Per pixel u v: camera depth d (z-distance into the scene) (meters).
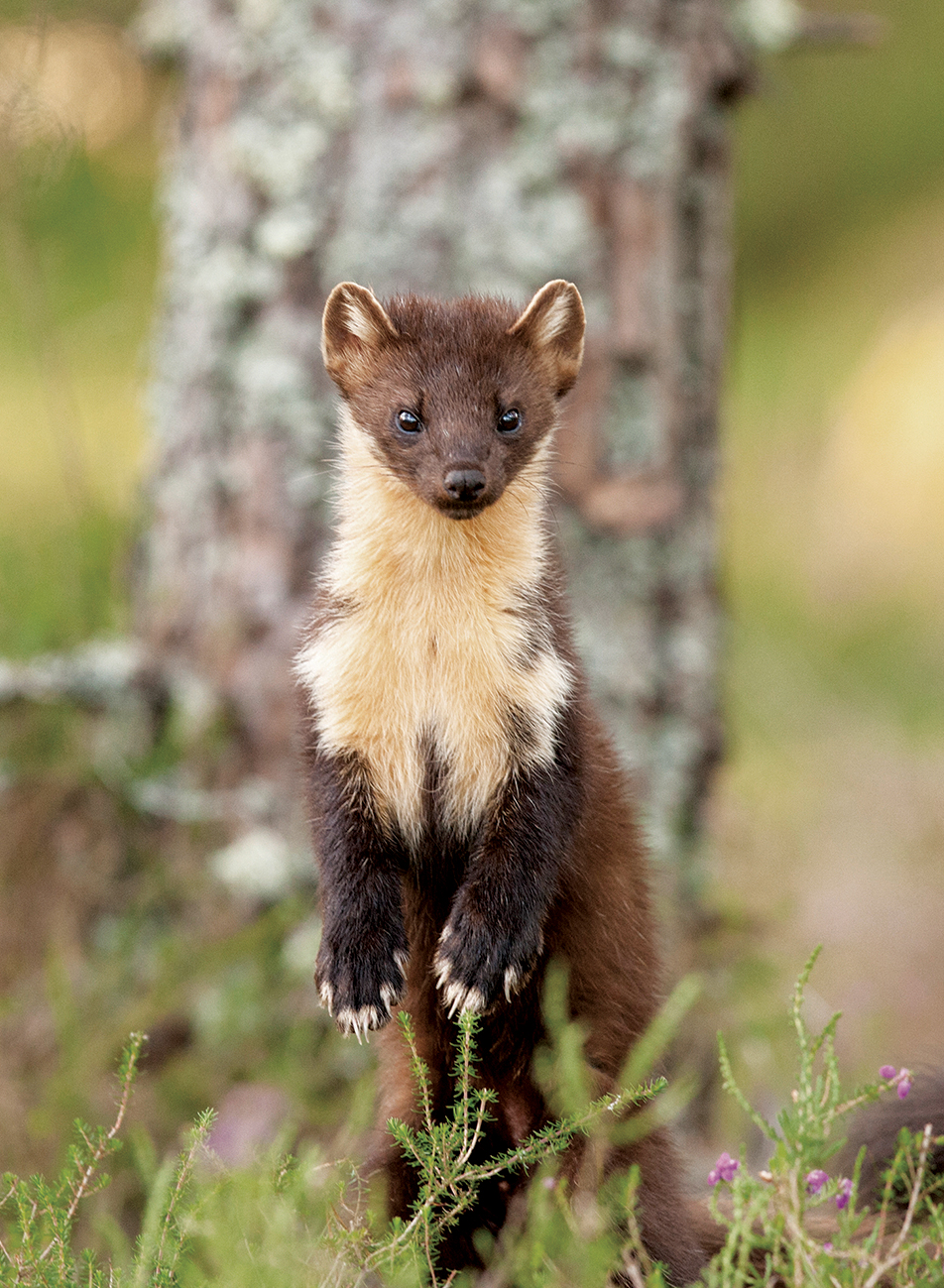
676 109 11.83
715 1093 11.80
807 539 25.53
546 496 8.66
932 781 18.23
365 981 7.64
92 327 20.30
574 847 8.22
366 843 7.87
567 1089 7.07
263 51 11.80
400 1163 8.06
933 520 24.77
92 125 17.02
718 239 12.42
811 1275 6.02
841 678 21.86
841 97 30.23
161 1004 11.08
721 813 14.76
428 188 11.56
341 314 8.69
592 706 8.76
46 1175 10.07
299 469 11.79
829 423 27.14
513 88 11.55
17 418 20.39
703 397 12.39
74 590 12.84
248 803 11.74
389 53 11.57
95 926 11.75
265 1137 10.46
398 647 7.92
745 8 12.12
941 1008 14.14
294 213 11.72
